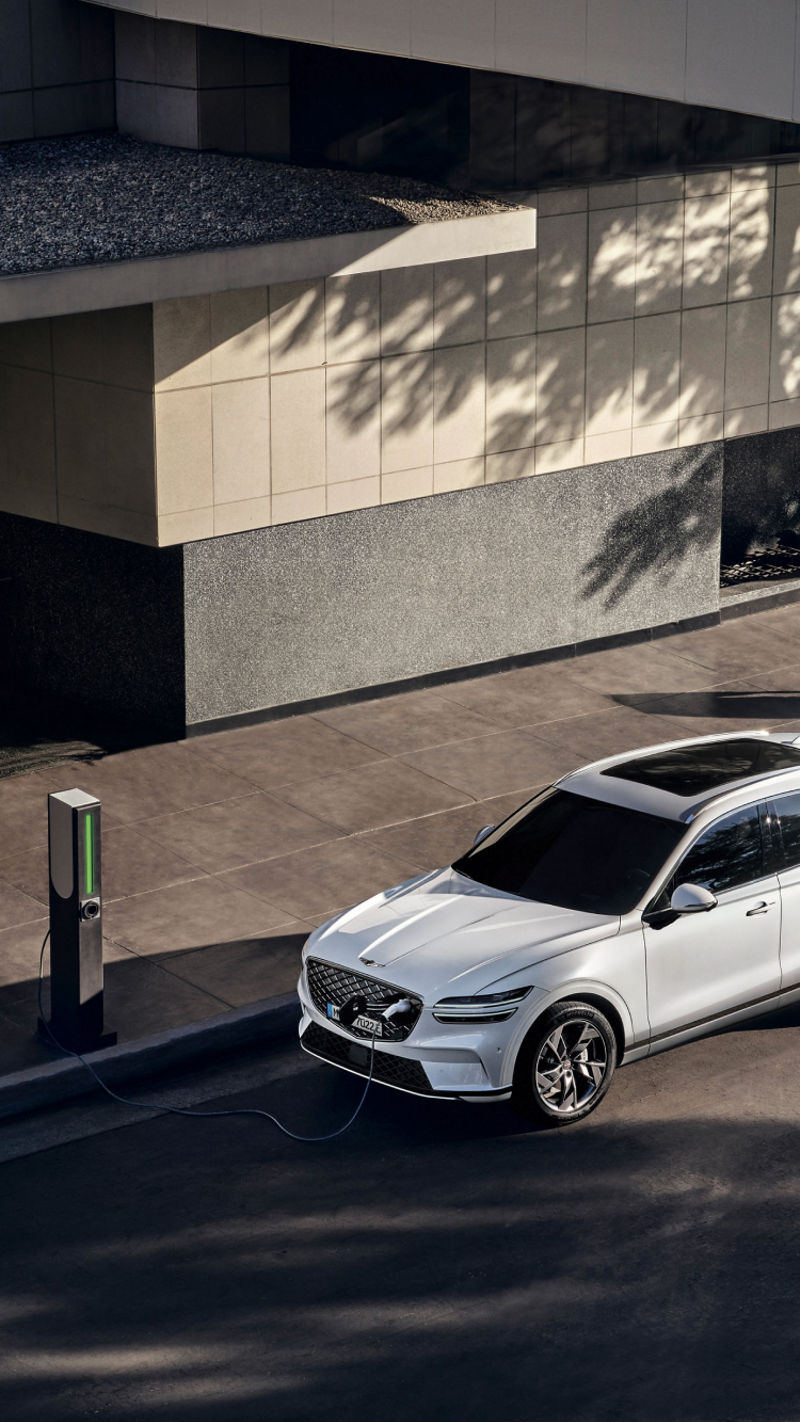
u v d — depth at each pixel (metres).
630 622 18.77
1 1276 8.23
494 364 16.92
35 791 14.55
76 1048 10.27
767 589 20.20
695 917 9.93
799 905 10.41
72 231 13.64
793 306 19.31
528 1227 8.61
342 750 15.62
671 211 17.84
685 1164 9.19
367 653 16.73
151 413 14.73
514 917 9.88
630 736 16.09
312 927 12.30
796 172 18.83
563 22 13.08
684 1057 10.44
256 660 15.98
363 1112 9.88
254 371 15.25
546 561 17.88
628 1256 8.34
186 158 16.05
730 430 19.12
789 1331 7.73
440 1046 9.28
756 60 12.94
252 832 13.91
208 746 15.59
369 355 15.98
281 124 16.28
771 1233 8.53
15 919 12.31
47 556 16.33
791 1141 9.41
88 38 16.25
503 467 17.28
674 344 18.31
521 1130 9.61
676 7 12.72
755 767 10.93
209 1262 8.34
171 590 15.37
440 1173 9.15
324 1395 7.30
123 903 12.63
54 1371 7.49
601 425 17.94
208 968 11.62
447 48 13.60
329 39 14.16
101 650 16.12
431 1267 8.27
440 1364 7.51
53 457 15.62
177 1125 9.76
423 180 16.44
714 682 17.70
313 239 13.84
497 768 15.31
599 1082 9.69
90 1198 8.96
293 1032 10.96
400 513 16.64
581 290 17.36
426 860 13.47
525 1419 7.14
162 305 14.52
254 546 15.69
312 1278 8.19
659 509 18.70
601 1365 7.49
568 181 16.98
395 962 9.58
